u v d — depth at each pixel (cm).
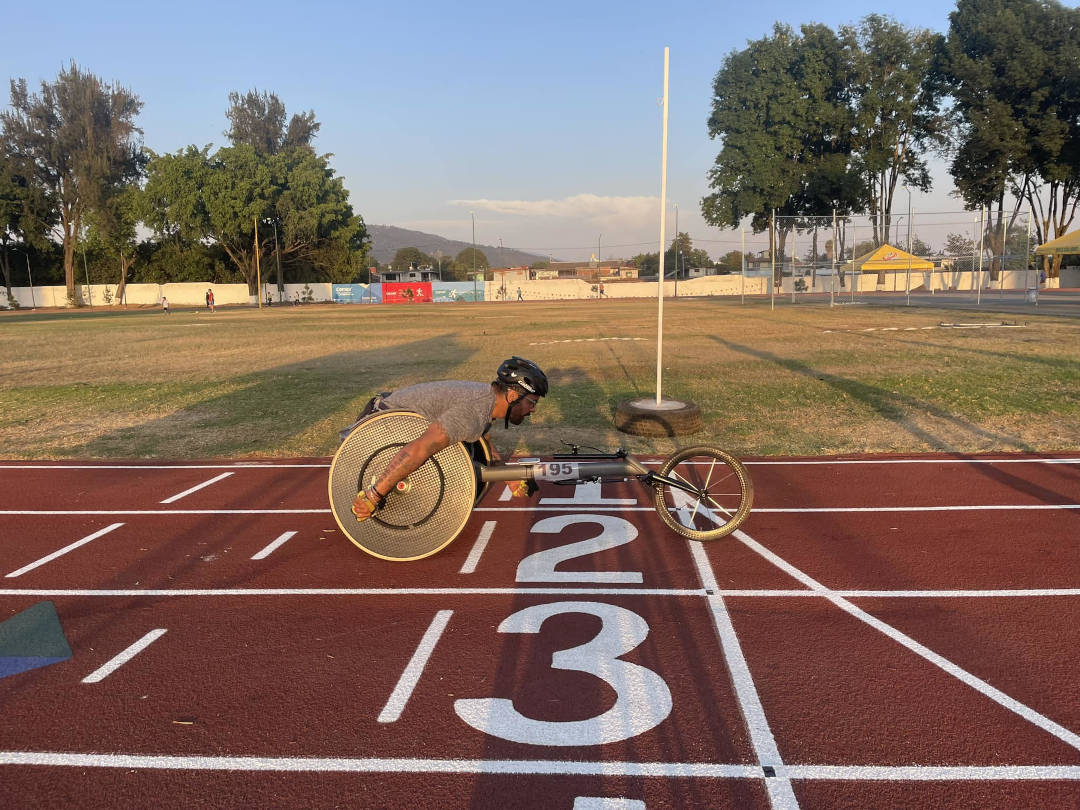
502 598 455
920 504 623
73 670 375
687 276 8675
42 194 6347
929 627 405
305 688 354
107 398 1299
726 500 649
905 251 3997
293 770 292
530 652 385
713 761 293
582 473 529
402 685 354
